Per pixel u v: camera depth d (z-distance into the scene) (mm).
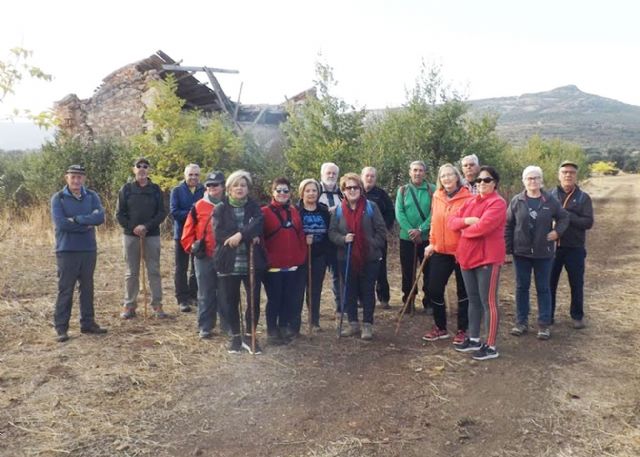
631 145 134250
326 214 6746
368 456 4102
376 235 6602
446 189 6422
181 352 6012
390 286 9492
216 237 5891
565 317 7734
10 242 11922
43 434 4273
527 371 5727
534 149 32094
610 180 63312
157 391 5059
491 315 5984
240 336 6070
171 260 10852
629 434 4453
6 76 6016
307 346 6332
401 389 5254
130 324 6977
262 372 5543
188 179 7586
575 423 4641
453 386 5340
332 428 4496
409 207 7617
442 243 6348
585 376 5605
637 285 9914
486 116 14398
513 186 22141
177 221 7492
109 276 9508
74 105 17594
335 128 12227
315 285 6844
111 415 4594
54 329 6688
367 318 6594
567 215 6742
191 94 19062
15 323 6824
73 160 15617
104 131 17609
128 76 17375
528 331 7055
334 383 5348
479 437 4422
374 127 14188
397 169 12773
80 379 5254
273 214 6238
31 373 5363
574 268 7098
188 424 4500
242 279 6023
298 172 12508
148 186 7188
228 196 5980
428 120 13789
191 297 7824
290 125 13039
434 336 6645
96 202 6559
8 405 4723
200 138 13414
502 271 11227
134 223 7051
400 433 4445
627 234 17875
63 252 6254
